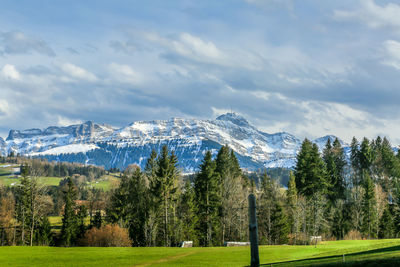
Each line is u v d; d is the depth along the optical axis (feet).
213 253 227.81
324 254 198.08
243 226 371.35
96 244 335.26
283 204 390.63
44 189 376.68
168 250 245.04
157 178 358.84
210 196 366.43
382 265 119.44
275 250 247.50
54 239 412.98
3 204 406.00
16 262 196.13
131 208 370.53
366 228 411.54
